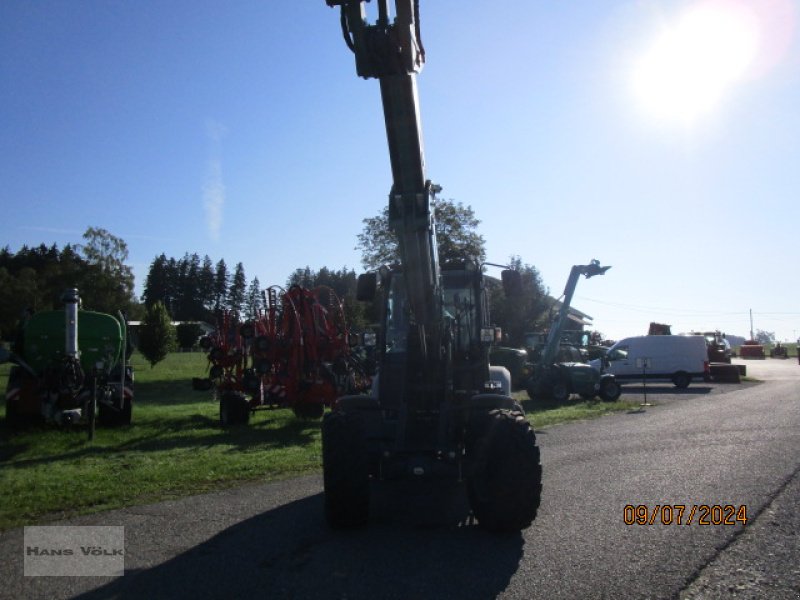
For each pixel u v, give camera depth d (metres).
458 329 7.52
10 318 68.75
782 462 9.67
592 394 21.11
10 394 12.66
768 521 6.53
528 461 6.10
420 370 6.69
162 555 5.65
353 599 4.68
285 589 4.88
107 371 13.09
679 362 28.20
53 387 11.67
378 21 5.28
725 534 6.11
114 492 7.76
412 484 8.53
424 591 4.80
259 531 6.34
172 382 26.72
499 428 6.22
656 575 5.07
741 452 10.59
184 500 7.55
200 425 13.96
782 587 4.82
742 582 4.93
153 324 36.16
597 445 11.59
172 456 10.13
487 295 8.34
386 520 6.76
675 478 8.59
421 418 6.64
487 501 6.14
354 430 6.39
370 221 31.59
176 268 123.88
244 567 5.35
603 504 7.25
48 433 12.25
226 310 15.44
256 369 13.75
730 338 114.94
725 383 30.48
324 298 15.05
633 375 28.59
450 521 6.71
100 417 13.46
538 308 34.50
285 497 7.70
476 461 6.25
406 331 7.75
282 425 13.98
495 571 5.19
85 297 60.31
